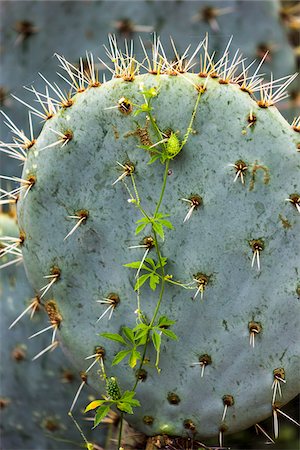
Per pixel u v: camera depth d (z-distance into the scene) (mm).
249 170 979
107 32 1359
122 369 1023
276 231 982
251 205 982
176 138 972
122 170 995
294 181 979
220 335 999
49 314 1035
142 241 997
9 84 1393
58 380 1259
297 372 1001
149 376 1019
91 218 1005
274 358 998
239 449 1181
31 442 1301
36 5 1376
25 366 1271
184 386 1015
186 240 992
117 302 1011
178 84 984
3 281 1276
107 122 992
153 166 990
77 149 999
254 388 1006
